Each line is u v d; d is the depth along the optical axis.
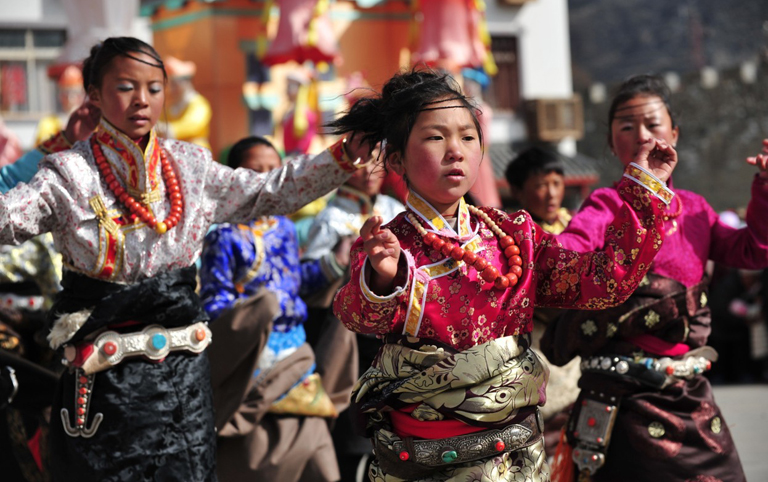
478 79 21.23
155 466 5.86
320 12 19.02
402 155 4.95
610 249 4.86
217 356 8.09
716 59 53.47
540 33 27.17
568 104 26.77
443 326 4.79
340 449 9.66
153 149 6.13
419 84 4.88
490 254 4.95
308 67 21.59
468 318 4.80
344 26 23.55
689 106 35.41
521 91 27.03
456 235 4.92
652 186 4.80
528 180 9.79
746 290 18.91
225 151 9.81
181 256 6.13
